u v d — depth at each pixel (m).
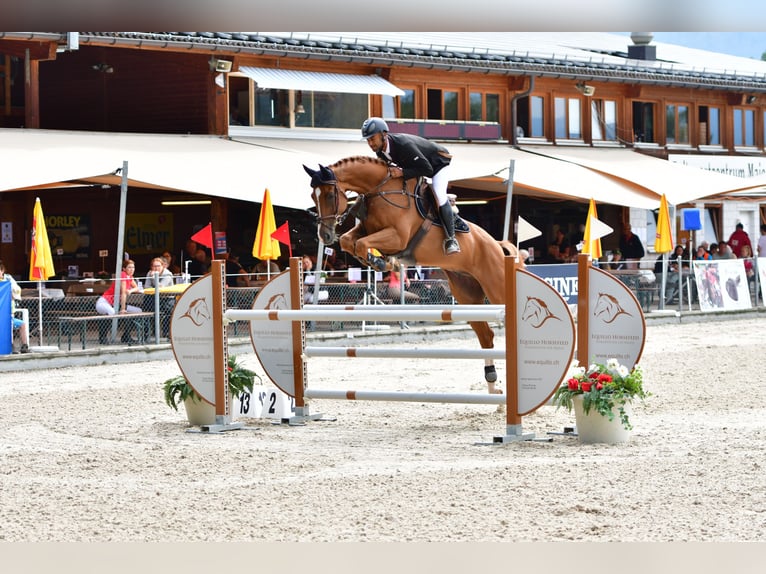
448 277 13.34
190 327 12.11
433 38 30.81
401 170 11.87
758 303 28.27
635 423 11.85
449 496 8.12
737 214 36.78
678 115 35.09
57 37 21.61
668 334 23.23
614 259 29.48
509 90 30.64
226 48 24.20
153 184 20.34
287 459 9.93
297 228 27.00
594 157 30.42
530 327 10.81
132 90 26.89
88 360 18.56
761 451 9.72
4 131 21.50
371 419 12.73
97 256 26.41
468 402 11.28
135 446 10.77
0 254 25.31
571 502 7.85
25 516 7.72
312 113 26.94
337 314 11.54
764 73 39.00
